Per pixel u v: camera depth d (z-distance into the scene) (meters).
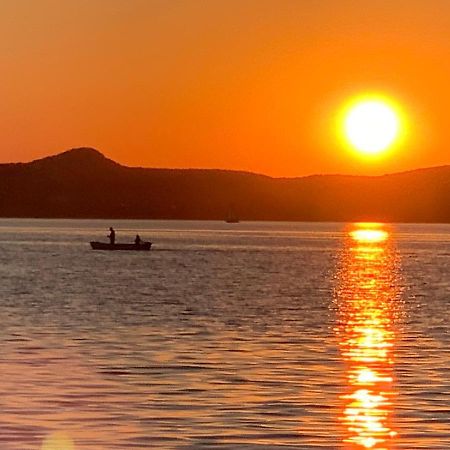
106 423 74.75
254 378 94.62
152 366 101.38
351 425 74.56
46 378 93.25
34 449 67.44
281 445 68.69
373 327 145.75
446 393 87.44
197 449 67.62
